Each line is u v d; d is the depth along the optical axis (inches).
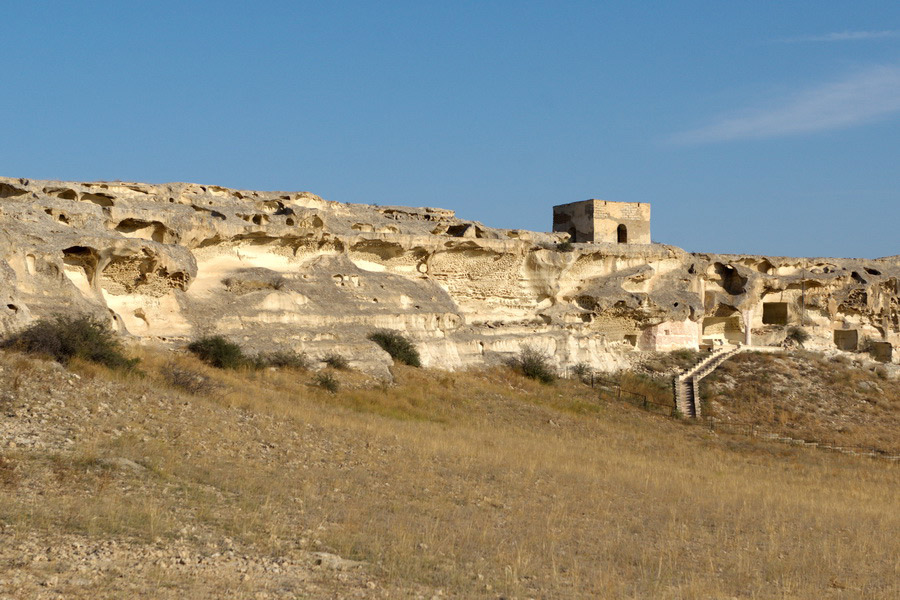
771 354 2492.6
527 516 775.1
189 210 1621.6
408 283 1925.4
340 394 1380.4
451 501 799.7
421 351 1782.7
